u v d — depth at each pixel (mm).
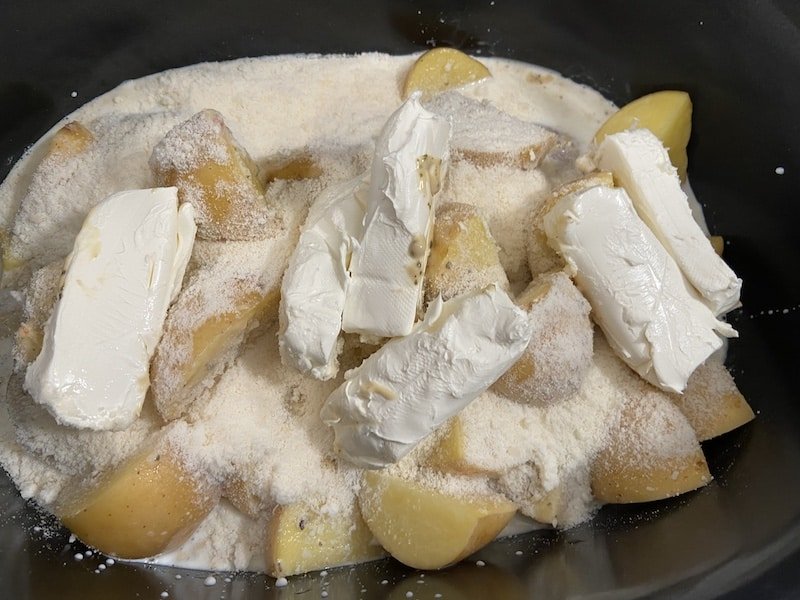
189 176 212
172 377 199
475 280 209
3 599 182
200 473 206
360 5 293
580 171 250
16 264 247
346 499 209
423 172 204
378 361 196
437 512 201
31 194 246
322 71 298
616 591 176
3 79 265
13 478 219
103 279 198
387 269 200
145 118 262
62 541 209
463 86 293
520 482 214
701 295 224
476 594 192
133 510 195
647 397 218
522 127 255
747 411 224
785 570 165
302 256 204
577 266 214
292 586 207
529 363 203
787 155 243
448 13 295
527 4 290
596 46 292
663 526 207
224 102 282
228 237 220
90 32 273
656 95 276
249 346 220
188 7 282
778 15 243
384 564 215
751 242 254
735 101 260
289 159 246
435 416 194
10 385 220
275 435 211
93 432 205
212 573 215
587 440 216
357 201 210
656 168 229
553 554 210
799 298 230
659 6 270
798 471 195
